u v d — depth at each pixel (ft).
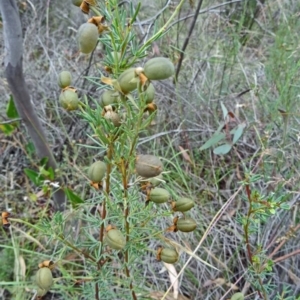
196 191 1.73
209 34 2.29
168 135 1.95
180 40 2.25
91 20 0.74
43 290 0.91
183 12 2.35
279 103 1.77
